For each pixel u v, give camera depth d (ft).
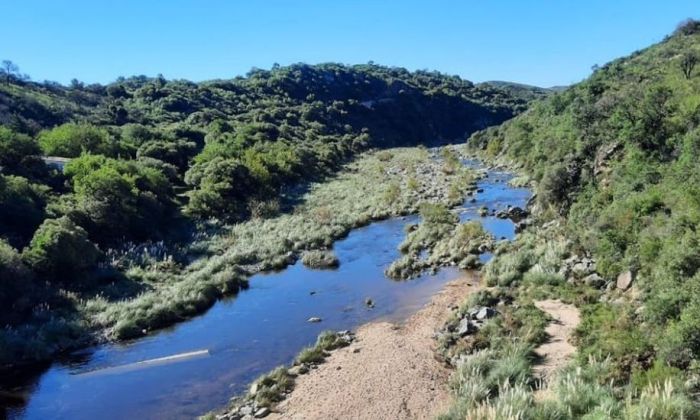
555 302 63.87
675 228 57.41
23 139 133.49
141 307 75.51
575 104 168.76
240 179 158.10
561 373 43.24
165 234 118.52
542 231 94.22
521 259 79.30
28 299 72.84
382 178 203.10
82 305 76.89
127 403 51.67
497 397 41.04
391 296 78.33
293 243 111.45
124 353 64.08
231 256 100.94
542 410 36.19
